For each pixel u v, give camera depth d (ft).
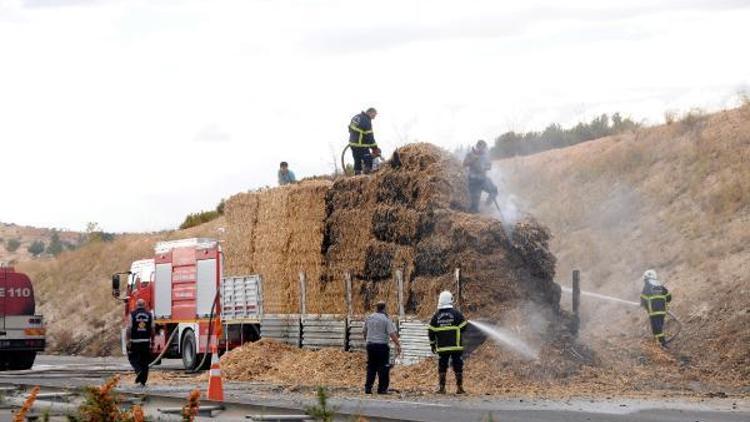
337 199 92.99
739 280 92.02
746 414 58.85
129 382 88.99
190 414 29.60
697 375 79.87
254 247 100.37
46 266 196.44
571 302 102.78
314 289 94.07
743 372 79.36
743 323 85.40
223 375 90.58
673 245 104.17
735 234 99.76
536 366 78.07
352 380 82.94
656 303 86.17
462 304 81.87
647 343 86.84
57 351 160.15
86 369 110.63
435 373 79.41
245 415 55.83
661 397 69.26
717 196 106.83
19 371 108.88
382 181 89.40
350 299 90.63
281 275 96.99
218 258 103.40
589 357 81.30
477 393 72.23
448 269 83.41
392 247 87.86
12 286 114.11
